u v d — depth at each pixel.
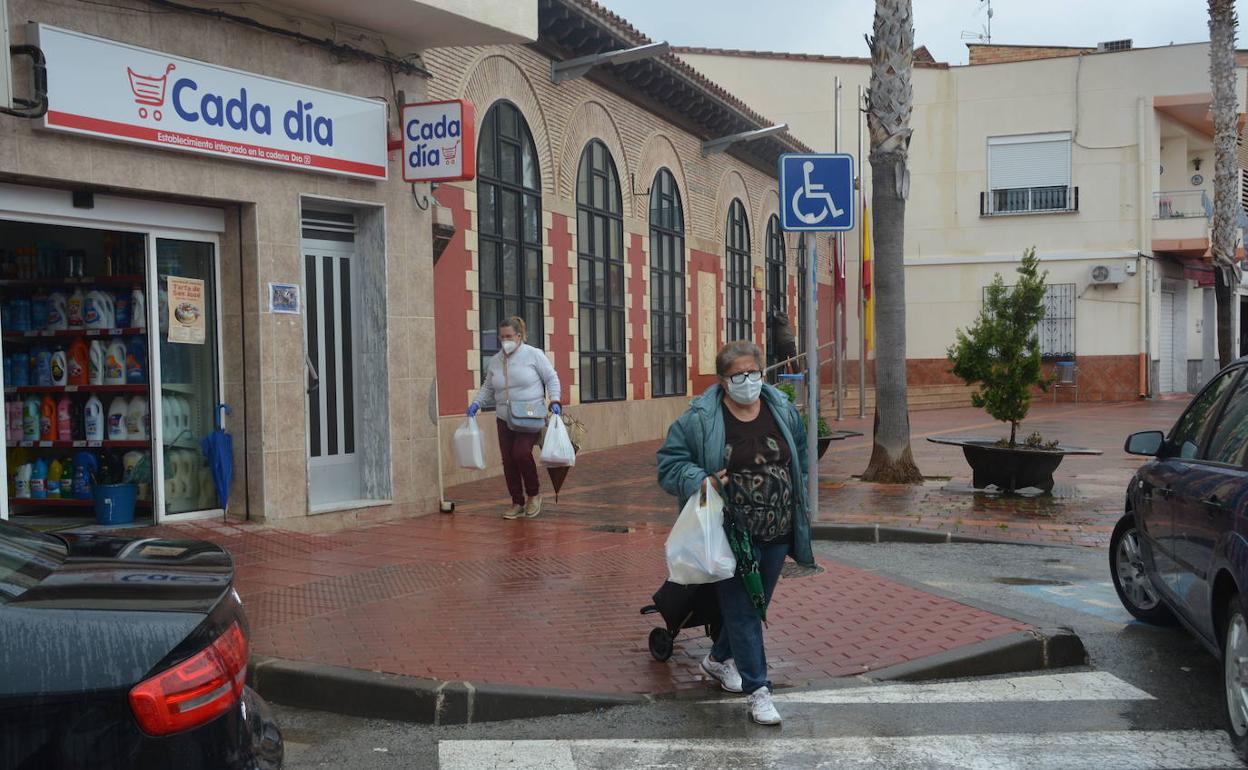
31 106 7.31
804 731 4.85
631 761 4.51
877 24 13.02
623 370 19.05
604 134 18.20
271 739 3.05
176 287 8.98
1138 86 32.00
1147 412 26.66
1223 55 22.61
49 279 9.09
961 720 5.00
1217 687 5.51
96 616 2.71
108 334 8.96
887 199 13.07
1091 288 32.53
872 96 13.08
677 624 5.53
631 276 19.27
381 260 10.30
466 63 13.97
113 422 9.05
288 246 9.34
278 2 9.09
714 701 5.23
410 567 8.05
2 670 2.57
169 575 3.13
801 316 30.39
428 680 5.21
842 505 11.35
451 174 9.93
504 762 4.51
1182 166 35.38
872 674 5.60
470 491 12.92
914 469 13.27
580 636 6.15
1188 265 33.88
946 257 33.81
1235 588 4.69
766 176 27.42
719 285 23.88
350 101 9.74
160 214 8.70
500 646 5.91
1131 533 6.86
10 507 9.22
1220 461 5.45
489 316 14.59
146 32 8.17
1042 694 5.39
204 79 8.46
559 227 16.56
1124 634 6.59
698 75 20.03
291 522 9.40
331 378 10.23
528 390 10.49
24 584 2.96
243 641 2.98
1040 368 12.22
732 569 4.83
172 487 9.06
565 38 16.11
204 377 9.30
